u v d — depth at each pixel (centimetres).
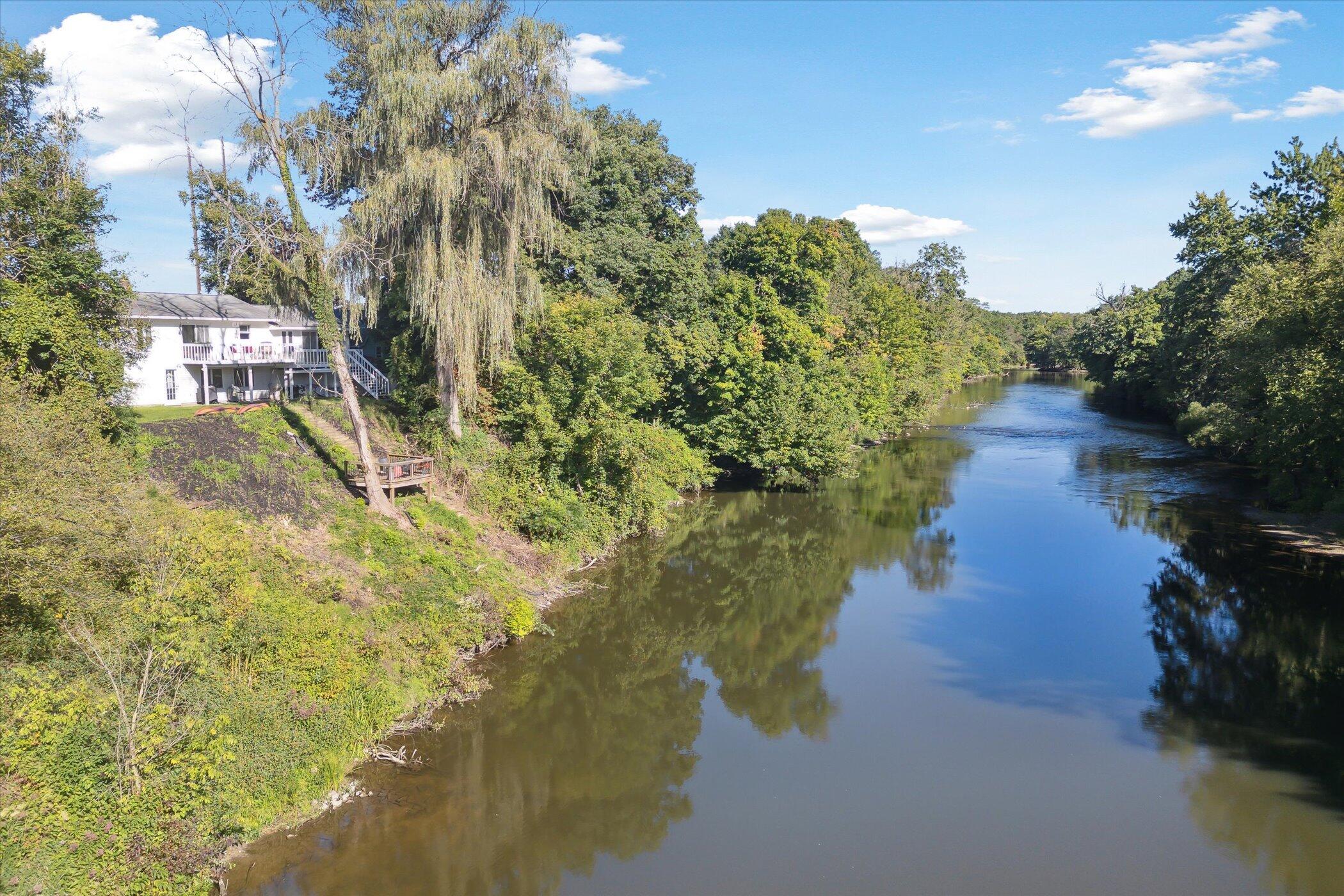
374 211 2459
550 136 2758
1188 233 6112
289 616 1677
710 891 1338
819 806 1591
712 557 3300
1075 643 2384
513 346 3091
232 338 3747
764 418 4406
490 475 2959
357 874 1329
